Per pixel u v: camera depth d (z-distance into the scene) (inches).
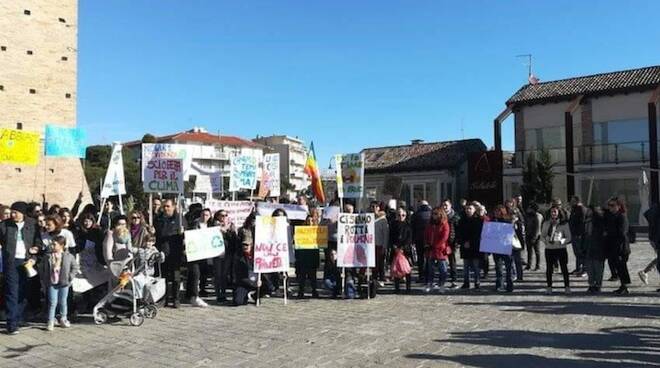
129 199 1103.6
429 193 1453.0
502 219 523.5
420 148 1582.2
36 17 959.6
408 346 307.1
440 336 330.0
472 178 1243.2
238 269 459.5
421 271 571.8
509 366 265.7
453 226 557.3
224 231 497.0
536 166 1176.2
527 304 432.8
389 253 582.9
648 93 1189.7
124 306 390.9
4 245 366.3
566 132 1216.8
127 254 400.5
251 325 374.9
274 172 721.6
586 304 427.2
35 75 954.1
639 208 1199.6
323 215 559.5
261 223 461.7
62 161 980.6
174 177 537.0
